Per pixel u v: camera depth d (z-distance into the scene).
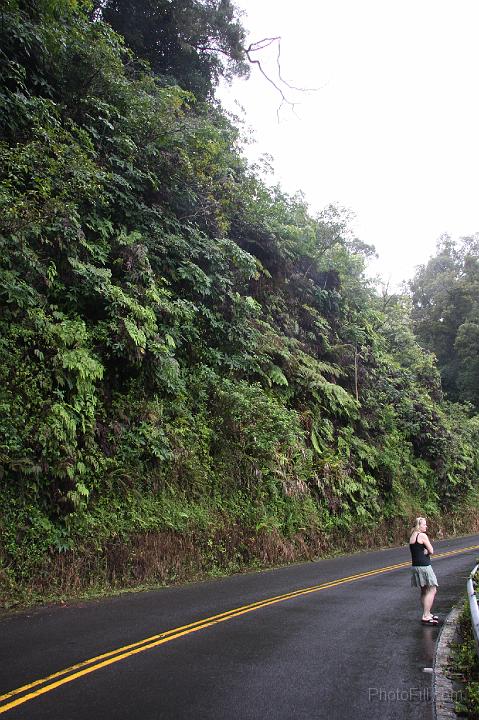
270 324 19.33
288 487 15.78
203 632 6.93
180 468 12.47
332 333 23.84
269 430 15.81
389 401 27.12
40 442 9.36
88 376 10.33
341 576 12.50
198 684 5.04
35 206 10.93
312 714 4.45
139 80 16.58
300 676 5.38
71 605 8.34
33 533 8.95
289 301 21.39
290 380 18.73
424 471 26.53
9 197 10.16
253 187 19.98
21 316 10.25
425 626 7.78
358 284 27.59
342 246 26.02
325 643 6.66
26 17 12.42
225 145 18.23
